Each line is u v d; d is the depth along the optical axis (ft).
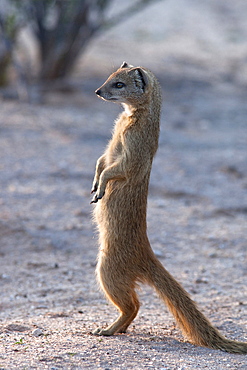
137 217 23.16
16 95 74.13
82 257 35.45
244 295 30.12
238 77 106.22
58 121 64.95
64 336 22.27
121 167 22.63
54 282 31.53
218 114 80.18
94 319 25.71
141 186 23.11
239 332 24.40
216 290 30.96
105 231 23.53
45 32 80.28
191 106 83.61
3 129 59.21
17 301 28.53
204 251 37.45
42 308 27.63
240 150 61.77
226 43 131.03
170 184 49.37
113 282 23.35
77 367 18.24
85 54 106.11
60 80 82.48
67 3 78.28
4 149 53.31
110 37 123.44
